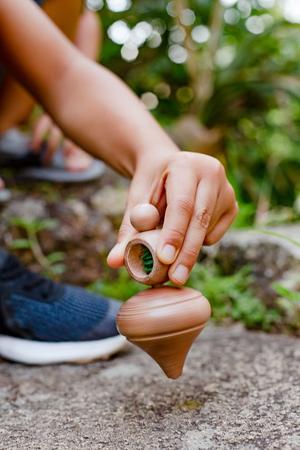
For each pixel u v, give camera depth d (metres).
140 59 1.60
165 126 1.45
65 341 0.69
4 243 0.99
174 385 0.59
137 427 0.50
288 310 0.78
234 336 0.76
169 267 0.47
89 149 0.62
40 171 1.06
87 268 1.03
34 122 1.26
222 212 0.52
